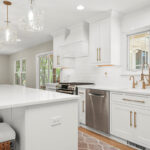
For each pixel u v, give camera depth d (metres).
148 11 2.92
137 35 3.27
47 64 6.28
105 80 3.75
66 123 1.69
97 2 2.75
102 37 3.38
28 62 7.57
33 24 2.05
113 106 2.75
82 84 3.77
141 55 3.19
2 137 1.39
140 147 2.40
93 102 3.12
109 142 2.70
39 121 1.50
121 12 3.19
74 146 1.75
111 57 3.21
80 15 3.37
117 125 2.68
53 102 1.59
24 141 1.43
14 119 1.67
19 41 6.05
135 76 3.15
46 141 1.54
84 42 3.88
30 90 2.38
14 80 9.23
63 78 5.16
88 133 3.11
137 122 2.39
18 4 2.80
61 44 4.54
